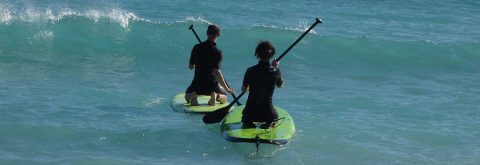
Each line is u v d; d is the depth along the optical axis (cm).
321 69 5656
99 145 3409
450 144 3606
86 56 5700
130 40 6134
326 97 4572
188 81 4994
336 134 3691
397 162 3312
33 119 3753
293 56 5966
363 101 4478
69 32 6147
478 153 3472
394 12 8806
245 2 8762
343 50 6109
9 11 6906
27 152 3247
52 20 6272
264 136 3366
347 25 7825
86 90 4516
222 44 6197
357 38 6266
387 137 3684
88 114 3925
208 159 3278
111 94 4434
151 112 4038
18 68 5128
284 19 7956
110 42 6047
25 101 4122
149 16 7662
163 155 3316
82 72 5131
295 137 3606
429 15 8706
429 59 6059
